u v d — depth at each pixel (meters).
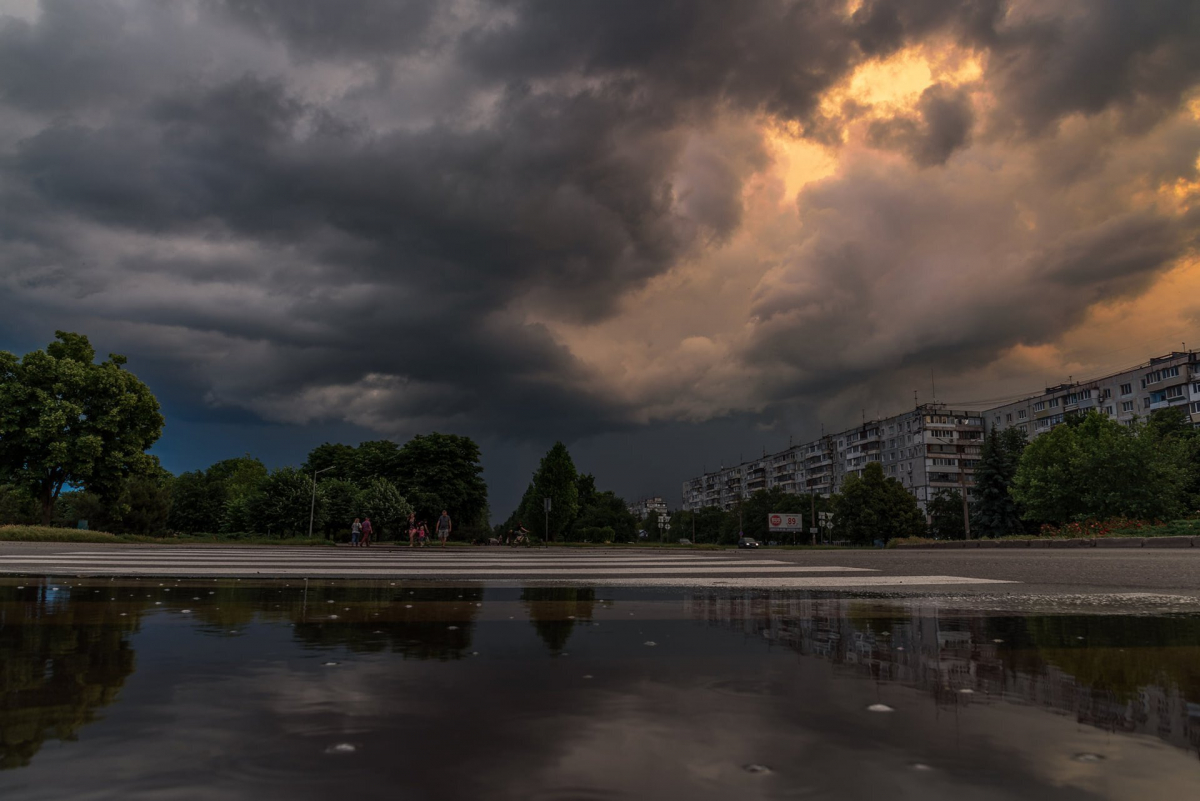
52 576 9.87
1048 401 92.94
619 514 107.56
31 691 2.89
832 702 2.75
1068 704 2.74
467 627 4.92
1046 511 48.62
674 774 1.93
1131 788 1.85
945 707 2.68
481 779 1.89
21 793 1.78
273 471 51.16
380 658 3.69
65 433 39.53
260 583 8.80
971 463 105.56
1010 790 1.82
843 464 126.94
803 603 6.62
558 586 8.59
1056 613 5.81
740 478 168.88
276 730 2.34
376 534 53.62
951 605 6.47
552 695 2.85
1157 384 74.44
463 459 69.62
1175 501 40.81
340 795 1.77
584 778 1.90
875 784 1.86
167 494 58.25
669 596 7.32
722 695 2.87
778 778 1.90
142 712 2.57
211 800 1.73
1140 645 4.16
